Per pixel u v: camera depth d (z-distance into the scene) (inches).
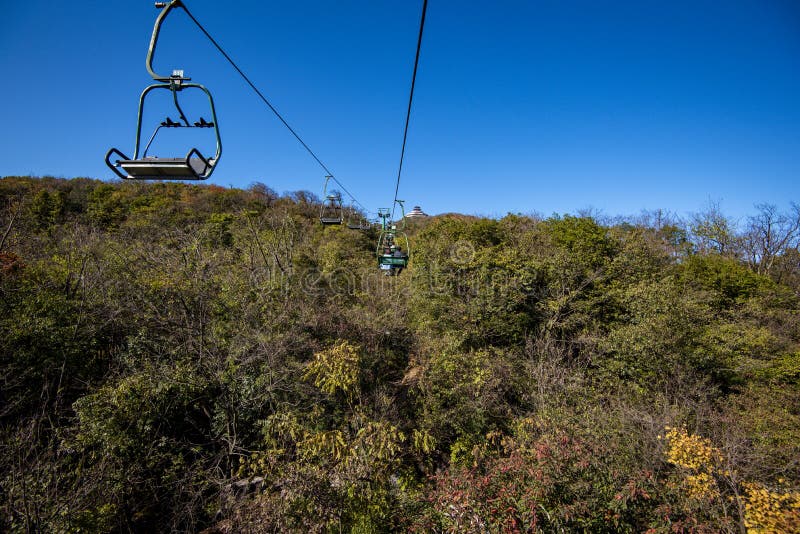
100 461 268.1
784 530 190.5
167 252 512.7
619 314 552.4
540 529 181.9
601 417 318.0
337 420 375.6
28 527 194.2
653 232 1089.4
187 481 305.1
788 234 889.5
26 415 291.6
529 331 556.4
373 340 526.9
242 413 356.2
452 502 197.9
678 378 403.5
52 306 339.6
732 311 599.5
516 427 357.7
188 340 376.5
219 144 117.8
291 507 211.6
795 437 304.5
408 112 198.1
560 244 724.7
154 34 115.0
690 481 224.5
